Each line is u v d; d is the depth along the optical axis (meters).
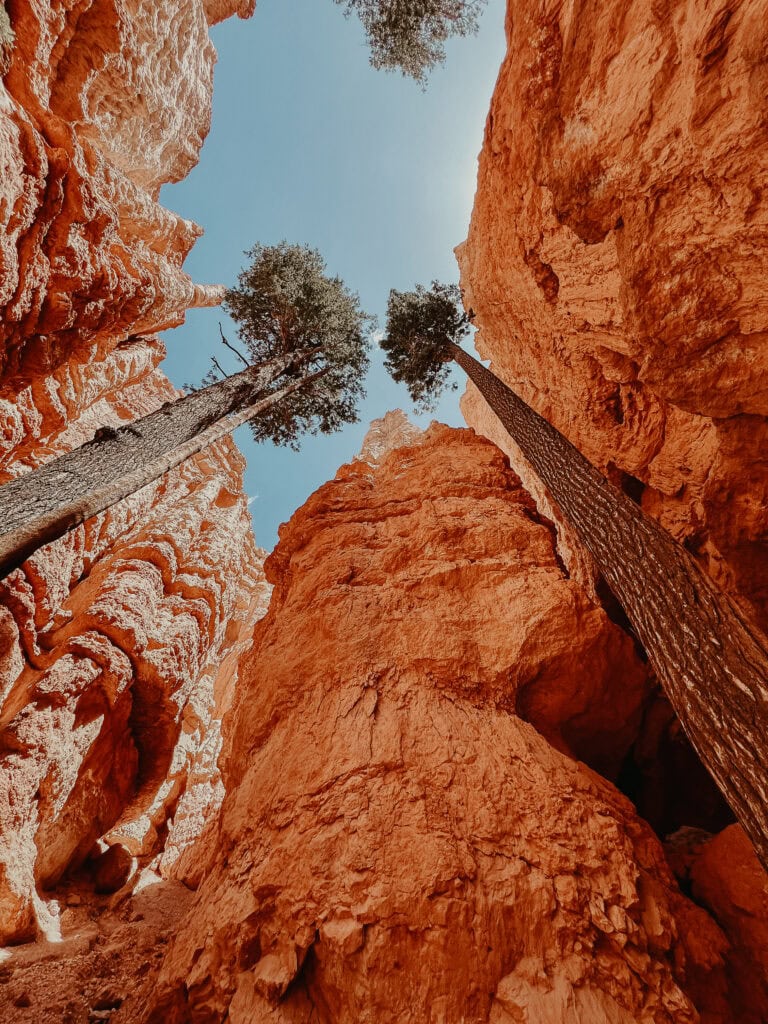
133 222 9.68
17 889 6.32
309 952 3.27
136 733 10.48
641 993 2.85
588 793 4.13
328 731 4.81
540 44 4.13
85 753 8.89
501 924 3.19
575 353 7.54
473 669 5.25
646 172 3.70
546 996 2.82
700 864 4.31
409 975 2.97
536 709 5.54
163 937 5.54
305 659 5.84
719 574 6.77
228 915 3.60
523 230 6.54
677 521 7.30
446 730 4.55
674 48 2.98
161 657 10.73
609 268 5.50
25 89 5.20
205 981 3.25
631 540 3.61
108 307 7.05
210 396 8.30
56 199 5.25
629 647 5.75
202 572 14.91
